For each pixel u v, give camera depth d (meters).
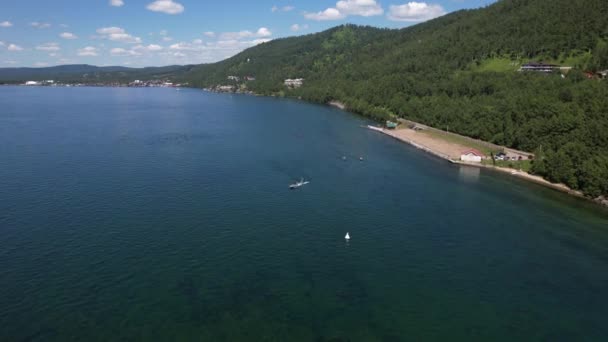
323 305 78.69
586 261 97.62
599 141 156.75
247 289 82.44
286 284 84.56
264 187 141.00
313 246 100.44
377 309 78.25
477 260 96.75
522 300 82.50
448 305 80.19
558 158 155.50
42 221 108.62
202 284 83.44
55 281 82.44
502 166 177.75
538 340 71.94
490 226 115.25
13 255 91.31
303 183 146.12
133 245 97.44
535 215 124.31
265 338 69.88
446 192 142.88
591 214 126.44
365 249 99.94
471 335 72.56
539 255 99.94
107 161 168.50
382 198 134.50
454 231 111.25
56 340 67.44
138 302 77.25
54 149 187.50
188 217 113.94
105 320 72.31
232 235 104.31
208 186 139.88
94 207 118.69
